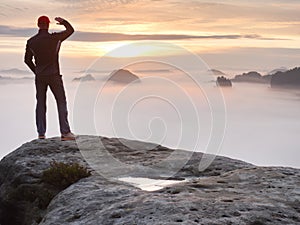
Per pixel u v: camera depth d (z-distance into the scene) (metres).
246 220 7.54
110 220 8.10
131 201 8.76
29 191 11.48
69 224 8.63
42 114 14.20
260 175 10.70
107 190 9.91
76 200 9.68
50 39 13.30
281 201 8.73
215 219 7.53
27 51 13.54
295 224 7.61
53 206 10.01
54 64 13.62
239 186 9.92
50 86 13.72
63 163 11.63
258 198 8.85
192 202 8.34
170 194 9.25
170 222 7.42
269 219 7.69
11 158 13.22
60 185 11.32
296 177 10.57
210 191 9.48
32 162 12.55
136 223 7.67
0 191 12.41
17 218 11.63
